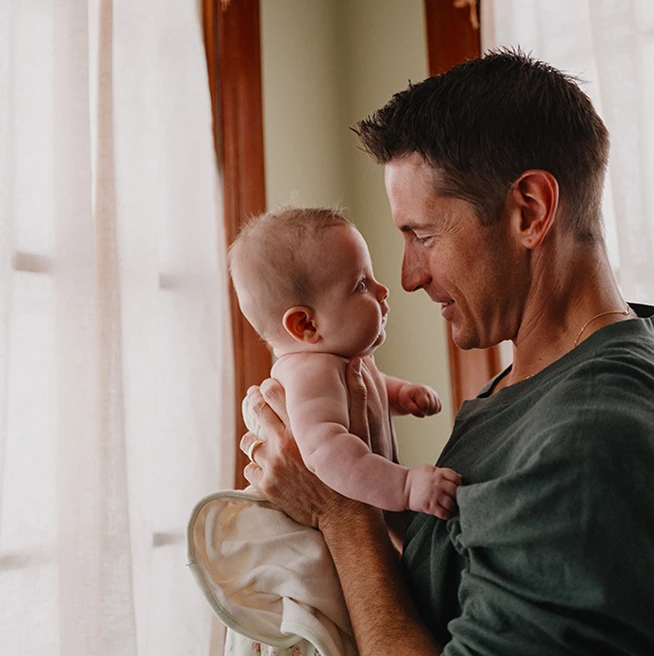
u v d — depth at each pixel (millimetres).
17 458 1623
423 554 1055
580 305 1016
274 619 1151
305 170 2449
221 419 1971
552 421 858
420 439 2387
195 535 1187
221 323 2020
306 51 2512
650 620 764
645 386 857
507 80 1007
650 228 1938
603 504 776
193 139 2000
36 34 1747
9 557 1595
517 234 1003
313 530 1187
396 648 965
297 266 1219
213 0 2168
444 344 2365
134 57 1920
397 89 2543
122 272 1833
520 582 826
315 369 1193
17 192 1673
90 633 1608
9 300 1613
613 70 1979
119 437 1694
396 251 2504
